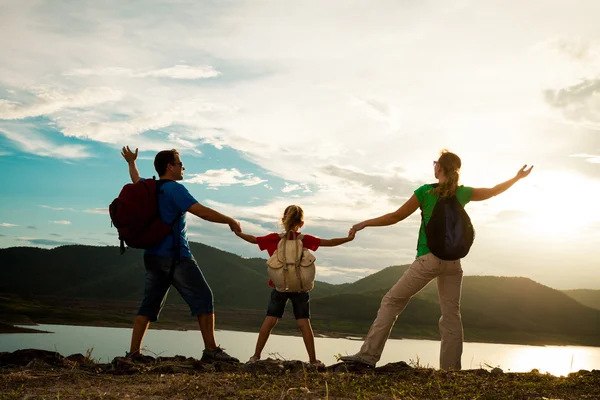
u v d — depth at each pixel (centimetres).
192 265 638
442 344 632
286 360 605
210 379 504
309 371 566
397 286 614
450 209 595
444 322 634
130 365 568
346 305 19238
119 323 14888
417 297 19812
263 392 452
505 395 461
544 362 9388
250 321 16925
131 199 614
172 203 626
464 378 537
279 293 650
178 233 632
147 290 633
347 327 16938
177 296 19925
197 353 4859
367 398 440
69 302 18600
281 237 661
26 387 472
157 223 618
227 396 439
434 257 597
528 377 552
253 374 548
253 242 661
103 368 572
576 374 566
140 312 630
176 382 488
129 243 619
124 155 703
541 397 454
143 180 634
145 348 633
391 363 613
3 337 7406
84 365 581
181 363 593
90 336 8669
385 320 606
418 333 16525
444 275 620
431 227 595
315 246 659
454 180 605
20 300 16212
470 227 601
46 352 600
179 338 8938
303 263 637
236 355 5016
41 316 14188
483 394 463
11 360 584
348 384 501
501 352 11856
